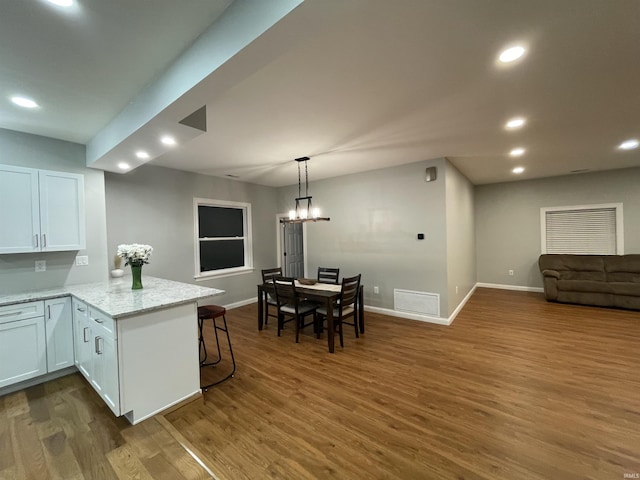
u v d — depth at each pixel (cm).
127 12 138
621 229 530
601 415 207
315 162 423
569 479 155
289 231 648
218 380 271
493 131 308
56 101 224
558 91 224
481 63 186
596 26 153
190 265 471
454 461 169
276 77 197
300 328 414
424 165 428
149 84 204
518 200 634
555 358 302
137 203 409
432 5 135
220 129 289
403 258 453
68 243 295
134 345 205
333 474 161
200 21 148
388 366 294
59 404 233
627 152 400
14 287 278
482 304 525
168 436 195
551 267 552
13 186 264
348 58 177
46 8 132
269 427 203
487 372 276
